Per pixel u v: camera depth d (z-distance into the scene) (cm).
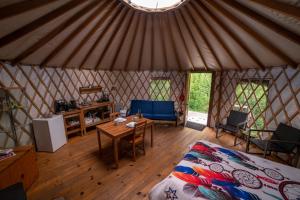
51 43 271
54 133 321
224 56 341
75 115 378
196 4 230
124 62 445
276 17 172
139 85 562
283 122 309
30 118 325
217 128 396
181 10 255
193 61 412
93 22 254
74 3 191
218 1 200
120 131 268
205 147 223
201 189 141
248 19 202
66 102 389
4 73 284
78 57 361
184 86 507
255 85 369
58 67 377
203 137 404
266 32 212
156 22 291
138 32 317
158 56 416
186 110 495
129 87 566
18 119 309
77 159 293
